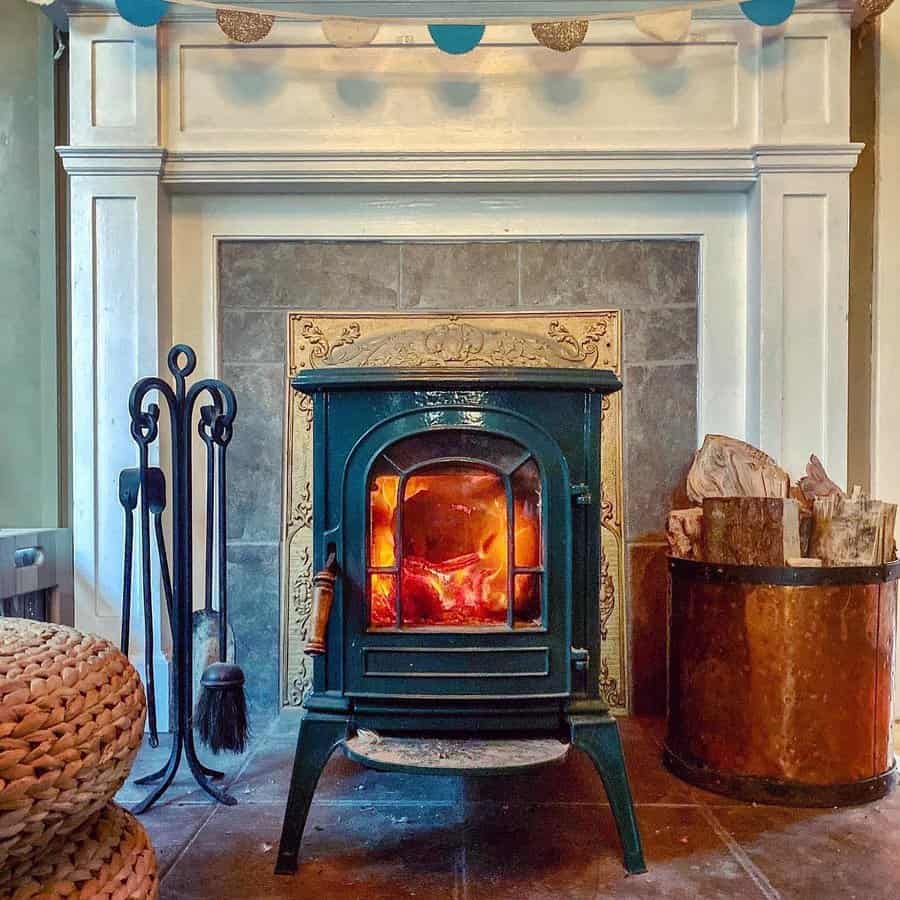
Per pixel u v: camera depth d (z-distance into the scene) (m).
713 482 1.77
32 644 0.95
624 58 1.95
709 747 1.56
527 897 1.17
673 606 1.67
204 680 1.49
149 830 1.39
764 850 1.31
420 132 1.96
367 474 1.27
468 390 1.26
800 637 1.48
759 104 1.94
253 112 1.96
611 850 1.31
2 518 2.05
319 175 1.94
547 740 1.26
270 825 1.41
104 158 1.92
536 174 1.93
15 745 0.80
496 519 1.32
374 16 1.90
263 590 2.00
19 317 2.05
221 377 2.02
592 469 1.28
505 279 2.02
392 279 2.02
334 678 1.27
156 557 1.94
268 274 2.02
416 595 1.31
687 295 2.03
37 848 0.87
